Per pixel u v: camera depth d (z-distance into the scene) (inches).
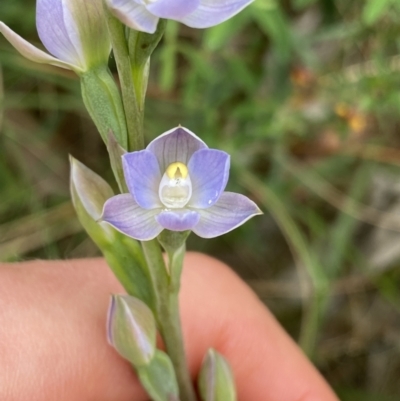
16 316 4.2
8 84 6.6
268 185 6.2
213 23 2.5
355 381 6.9
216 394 4.1
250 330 5.0
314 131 6.2
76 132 7.0
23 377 4.0
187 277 5.1
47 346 4.2
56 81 6.0
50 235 6.3
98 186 3.4
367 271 6.4
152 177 2.7
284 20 5.5
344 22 5.8
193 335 5.0
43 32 2.8
